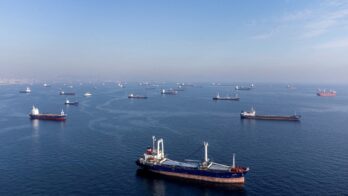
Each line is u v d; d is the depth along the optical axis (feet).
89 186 360.28
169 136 633.61
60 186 359.05
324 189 345.31
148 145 554.46
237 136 638.53
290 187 352.28
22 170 414.62
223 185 365.20
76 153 500.74
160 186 363.97
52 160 461.37
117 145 555.28
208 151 508.94
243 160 456.45
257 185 360.07
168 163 411.95
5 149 527.40
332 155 483.10
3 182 370.94
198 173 379.76
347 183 362.12
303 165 430.61
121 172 409.49
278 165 431.02
